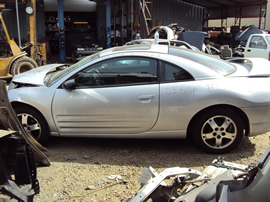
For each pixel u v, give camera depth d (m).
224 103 3.90
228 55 12.39
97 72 4.14
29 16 12.17
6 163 2.42
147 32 15.95
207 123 4.04
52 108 4.18
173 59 4.08
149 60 4.09
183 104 3.94
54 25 23.09
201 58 4.37
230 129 4.06
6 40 10.75
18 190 2.38
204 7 27.80
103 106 4.05
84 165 3.88
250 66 4.52
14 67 10.71
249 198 1.46
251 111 3.96
